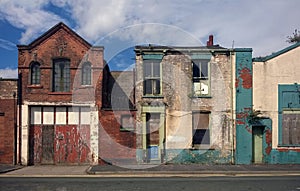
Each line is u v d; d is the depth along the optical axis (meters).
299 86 17.42
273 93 17.41
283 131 17.30
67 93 17.34
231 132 17.25
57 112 17.55
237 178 12.80
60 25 17.44
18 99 17.17
